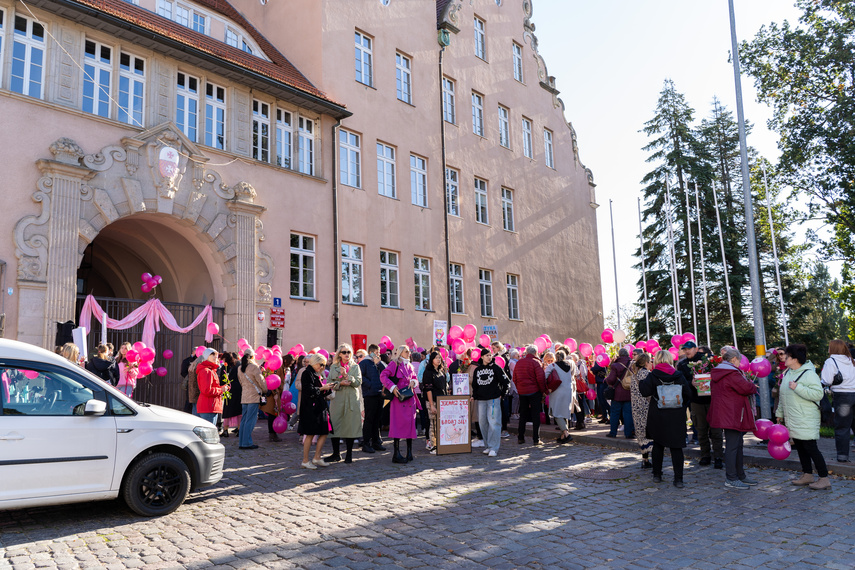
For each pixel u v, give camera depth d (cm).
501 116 2836
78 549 557
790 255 3134
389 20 2250
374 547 566
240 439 1139
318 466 973
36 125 1293
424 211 2277
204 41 1719
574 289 3117
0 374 607
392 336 2070
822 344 3145
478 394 1100
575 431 1355
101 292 2211
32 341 1231
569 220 3169
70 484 615
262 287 1684
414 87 2323
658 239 3347
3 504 577
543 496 767
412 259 2195
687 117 3316
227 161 1655
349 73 2056
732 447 819
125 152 1435
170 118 1549
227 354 1280
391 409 1023
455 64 2556
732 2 1209
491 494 779
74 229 1315
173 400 1653
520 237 2794
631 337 3425
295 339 1753
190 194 1552
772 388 1245
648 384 838
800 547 557
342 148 2020
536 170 2977
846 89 2397
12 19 1287
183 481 694
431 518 666
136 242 1798
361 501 745
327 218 1902
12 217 1238
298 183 1833
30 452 596
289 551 555
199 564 520
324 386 981
